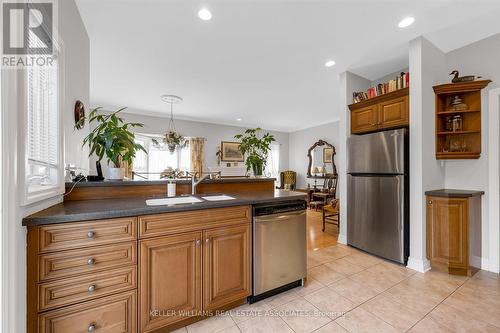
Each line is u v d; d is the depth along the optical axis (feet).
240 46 8.07
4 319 2.93
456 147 8.07
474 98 7.77
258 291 5.78
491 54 7.54
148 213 4.36
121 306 4.15
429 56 7.84
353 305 5.73
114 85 11.98
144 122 18.29
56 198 4.78
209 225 5.09
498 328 4.82
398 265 8.05
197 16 6.41
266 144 8.95
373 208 8.90
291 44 7.95
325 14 6.36
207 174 8.39
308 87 12.32
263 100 14.74
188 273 4.85
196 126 20.54
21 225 3.27
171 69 10.00
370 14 6.37
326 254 9.18
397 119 8.37
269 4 5.94
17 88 3.08
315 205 18.83
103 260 3.99
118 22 6.64
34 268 3.47
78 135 6.43
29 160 3.76
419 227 7.58
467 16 6.50
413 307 5.61
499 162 7.38
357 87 10.62
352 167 9.78
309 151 22.71
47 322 3.57
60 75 4.75
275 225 6.05
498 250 7.38
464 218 7.08
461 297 6.00
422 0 5.83
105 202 5.17
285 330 4.85
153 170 18.84
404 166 7.88
